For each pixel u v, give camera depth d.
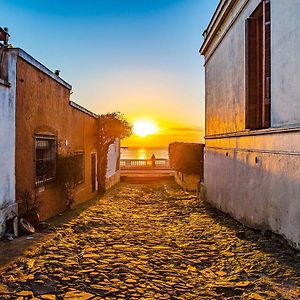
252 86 8.87
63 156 12.34
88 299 4.66
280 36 7.11
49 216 11.11
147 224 10.61
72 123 14.09
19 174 8.77
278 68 7.21
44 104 10.57
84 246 7.57
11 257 6.27
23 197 8.98
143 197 19.06
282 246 6.89
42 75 10.37
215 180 13.43
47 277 5.41
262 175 8.12
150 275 5.71
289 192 6.65
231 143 11.02
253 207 8.76
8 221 8.00
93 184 18.97
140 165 39.25
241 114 9.78
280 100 7.11
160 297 4.79
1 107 7.71
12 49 8.21
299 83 6.29
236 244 7.57
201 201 15.69
